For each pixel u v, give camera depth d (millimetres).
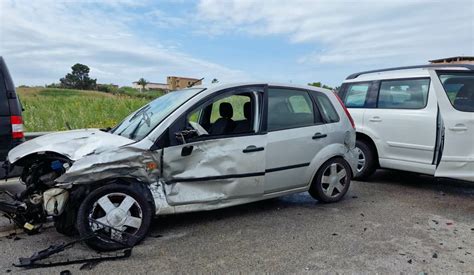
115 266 3381
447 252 3754
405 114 6059
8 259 3527
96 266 3373
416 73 6066
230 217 4750
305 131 4922
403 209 5133
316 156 5047
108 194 3689
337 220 4664
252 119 4602
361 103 6781
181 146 4035
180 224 4480
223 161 4285
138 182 3898
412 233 4250
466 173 5184
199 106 4266
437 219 4730
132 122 4695
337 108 5398
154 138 3924
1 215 4605
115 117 13227
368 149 6605
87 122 12164
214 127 4848
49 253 3416
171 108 4297
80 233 3586
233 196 4418
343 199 5613
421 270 3363
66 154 3744
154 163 3902
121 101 15172
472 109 5277
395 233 4242
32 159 4051
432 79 5574
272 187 4703
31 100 14867
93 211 3652
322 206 5254
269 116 4672
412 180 6902
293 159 4809
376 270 3354
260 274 3262
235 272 3291
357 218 4746
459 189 6242
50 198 3637
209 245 3867
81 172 3543
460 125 5164
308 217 4770
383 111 6375
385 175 7363
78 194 3641
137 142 3885
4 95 5305
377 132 6430
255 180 4512
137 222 3820
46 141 4145
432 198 5684
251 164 4453
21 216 3971
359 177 6777
